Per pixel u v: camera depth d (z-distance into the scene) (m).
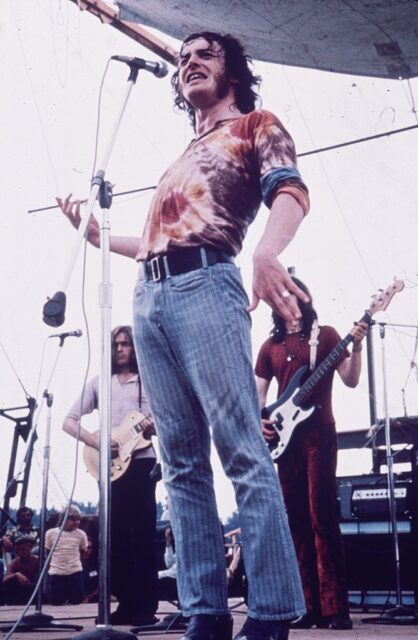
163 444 1.87
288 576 1.66
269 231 1.63
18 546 6.87
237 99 1.99
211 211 1.79
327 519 3.20
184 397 1.83
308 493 3.26
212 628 1.76
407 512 4.36
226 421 1.70
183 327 1.76
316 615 3.20
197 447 1.86
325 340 3.42
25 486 7.12
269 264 1.57
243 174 1.82
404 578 4.38
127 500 3.56
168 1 3.29
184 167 1.86
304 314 3.43
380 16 3.01
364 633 2.95
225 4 3.16
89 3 4.15
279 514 1.68
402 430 6.05
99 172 2.42
